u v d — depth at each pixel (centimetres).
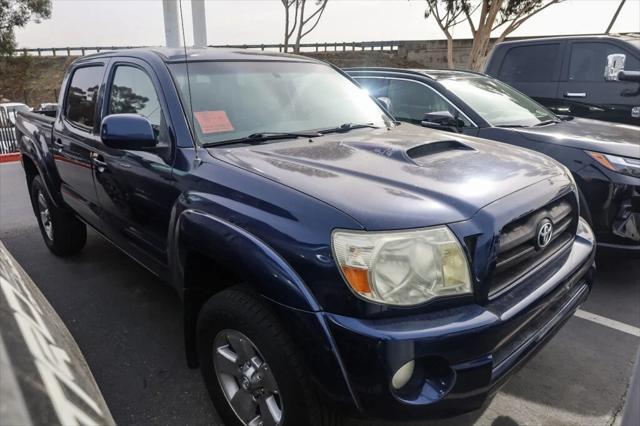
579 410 251
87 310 353
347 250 170
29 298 141
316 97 319
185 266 225
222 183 216
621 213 364
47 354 111
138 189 275
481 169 226
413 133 295
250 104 283
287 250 180
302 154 236
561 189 234
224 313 204
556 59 649
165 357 296
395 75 531
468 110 457
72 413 96
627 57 589
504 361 187
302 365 184
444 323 170
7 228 551
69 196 387
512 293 197
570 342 316
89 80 359
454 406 174
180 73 274
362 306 168
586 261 243
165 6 1023
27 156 452
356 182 201
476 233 181
